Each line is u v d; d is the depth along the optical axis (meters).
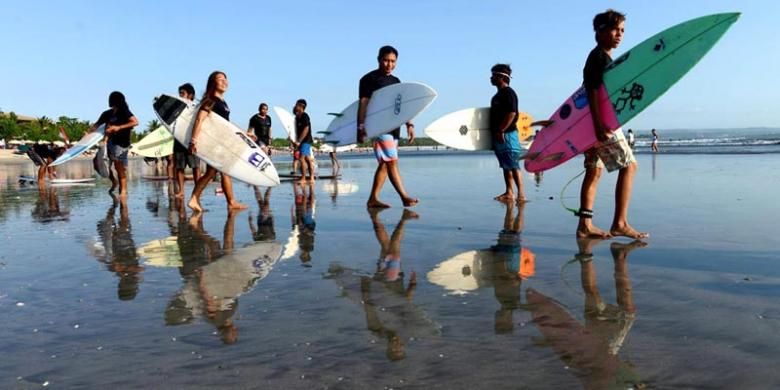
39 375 1.65
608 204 5.47
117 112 7.61
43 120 94.50
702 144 35.72
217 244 3.73
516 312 2.13
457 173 12.15
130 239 3.99
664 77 3.84
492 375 1.58
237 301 2.37
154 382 1.59
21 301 2.40
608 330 1.90
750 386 1.46
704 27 3.92
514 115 6.08
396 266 2.96
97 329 2.04
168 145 12.42
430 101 5.68
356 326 2.02
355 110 6.61
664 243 3.39
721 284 2.42
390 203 6.14
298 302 2.34
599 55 3.76
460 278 2.67
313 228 4.37
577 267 2.84
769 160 13.80
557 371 1.59
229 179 5.88
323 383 1.56
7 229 4.63
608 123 3.70
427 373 1.60
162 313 2.22
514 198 6.27
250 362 1.71
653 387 1.47
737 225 3.95
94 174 16.64
